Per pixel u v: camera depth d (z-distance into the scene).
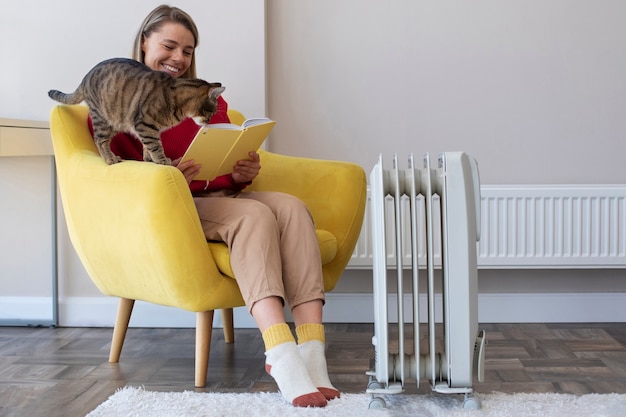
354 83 3.30
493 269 3.31
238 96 3.21
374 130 3.31
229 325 2.93
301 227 2.23
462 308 1.98
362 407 1.99
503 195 3.13
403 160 3.30
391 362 2.04
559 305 3.29
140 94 2.30
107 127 2.38
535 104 3.27
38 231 3.28
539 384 2.33
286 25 3.30
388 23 3.28
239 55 3.19
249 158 2.45
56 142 2.48
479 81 3.27
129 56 3.19
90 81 2.38
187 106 2.34
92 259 2.41
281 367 2.01
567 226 3.13
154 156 2.31
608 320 3.28
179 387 2.35
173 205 2.14
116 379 2.45
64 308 3.27
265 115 3.22
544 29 3.25
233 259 2.14
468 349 1.98
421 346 2.91
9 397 2.25
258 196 2.37
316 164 2.67
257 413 1.95
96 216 2.31
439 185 2.02
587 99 3.26
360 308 3.33
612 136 3.26
